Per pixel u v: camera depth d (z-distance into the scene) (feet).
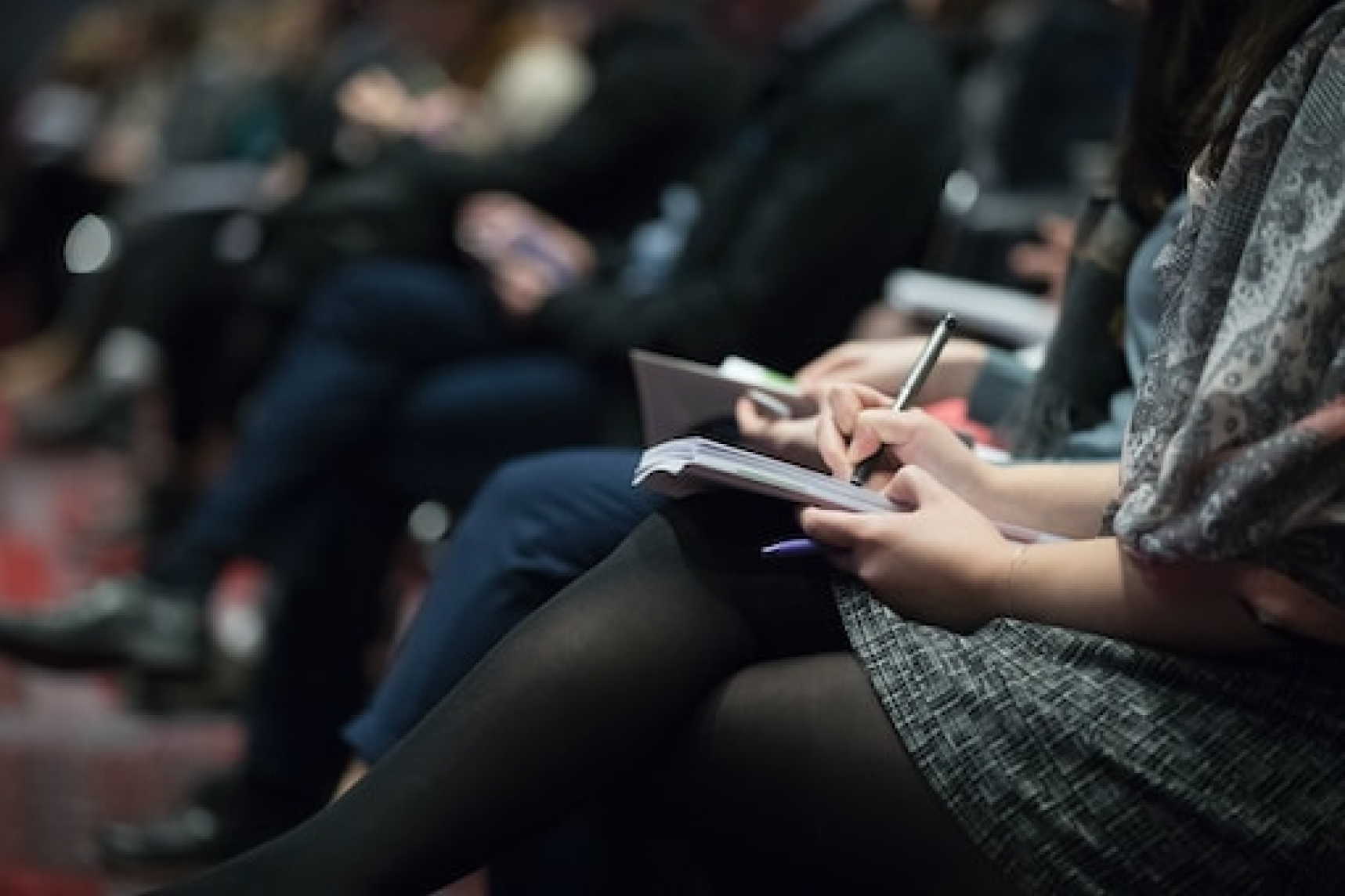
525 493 14.21
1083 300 14.28
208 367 37.37
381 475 24.35
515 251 24.36
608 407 24.22
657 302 23.21
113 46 56.29
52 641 25.70
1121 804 10.93
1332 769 10.91
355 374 24.36
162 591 25.99
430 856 11.40
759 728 11.50
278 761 22.71
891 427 12.73
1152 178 13.78
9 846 22.30
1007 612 11.44
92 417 49.90
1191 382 11.11
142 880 21.81
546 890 14.76
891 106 22.08
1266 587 10.87
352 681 23.29
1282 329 10.68
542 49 32.73
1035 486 12.72
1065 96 27.78
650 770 12.00
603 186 26.76
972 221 24.75
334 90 32.58
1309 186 10.74
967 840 11.11
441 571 14.49
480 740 11.46
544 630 11.68
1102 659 11.27
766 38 23.11
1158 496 10.90
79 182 54.90
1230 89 11.71
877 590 11.61
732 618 11.78
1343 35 10.88
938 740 11.16
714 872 11.89
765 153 22.62
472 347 24.54
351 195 28.40
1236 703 11.06
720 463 11.68
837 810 11.34
